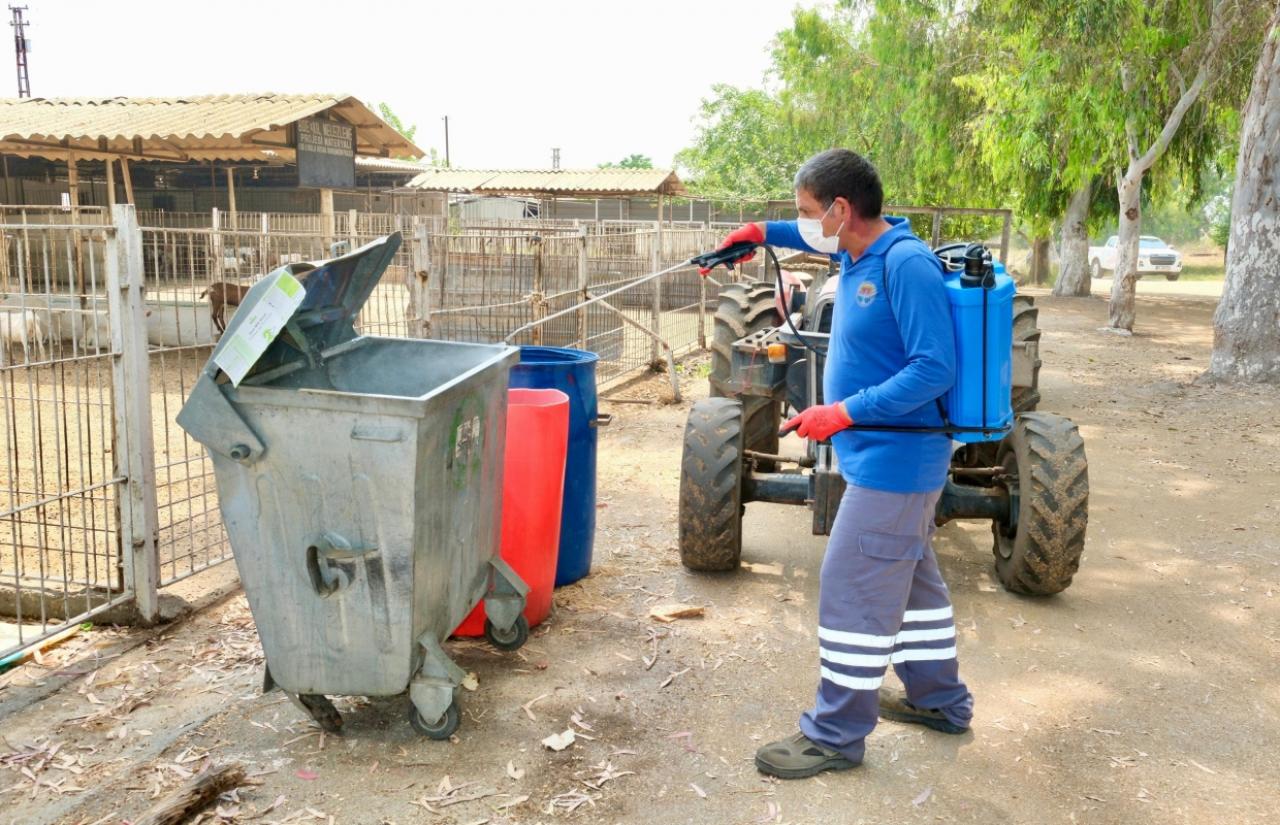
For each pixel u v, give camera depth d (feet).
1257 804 10.26
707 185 165.48
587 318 34.60
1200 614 15.39
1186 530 19.76
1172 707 12.34
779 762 10.53
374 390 13.05
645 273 44.73
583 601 15.31
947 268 10.71
